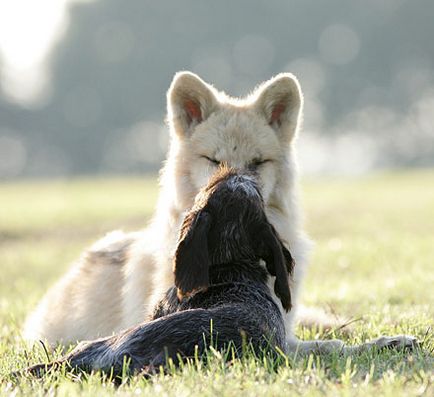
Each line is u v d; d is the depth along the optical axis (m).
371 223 40.62
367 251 29.62
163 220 14.60
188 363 9.91
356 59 138.88
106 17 141.12
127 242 16.58
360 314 16.98
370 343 12.45
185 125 15.08
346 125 138.88
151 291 14.44
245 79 138.88
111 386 9.77
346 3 140.50
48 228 42.94
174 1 140.38
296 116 15.08
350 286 21.89
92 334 15.59
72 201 56.94
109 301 15.57
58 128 137.50
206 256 10.90
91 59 140.25
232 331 10.41
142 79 137.25
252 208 11.30
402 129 140.00
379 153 141.75
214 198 11.29
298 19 140.75
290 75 15.02
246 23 140.75
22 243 39.00
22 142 139.12
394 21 138.12
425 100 139.38
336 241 33.47
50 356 12.77
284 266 11.34
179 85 14.95
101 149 137.50
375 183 72.31
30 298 21.67
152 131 138.75
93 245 17.30
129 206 51.53
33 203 55.97
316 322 15.65
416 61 138.88
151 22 140.25
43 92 144.00
